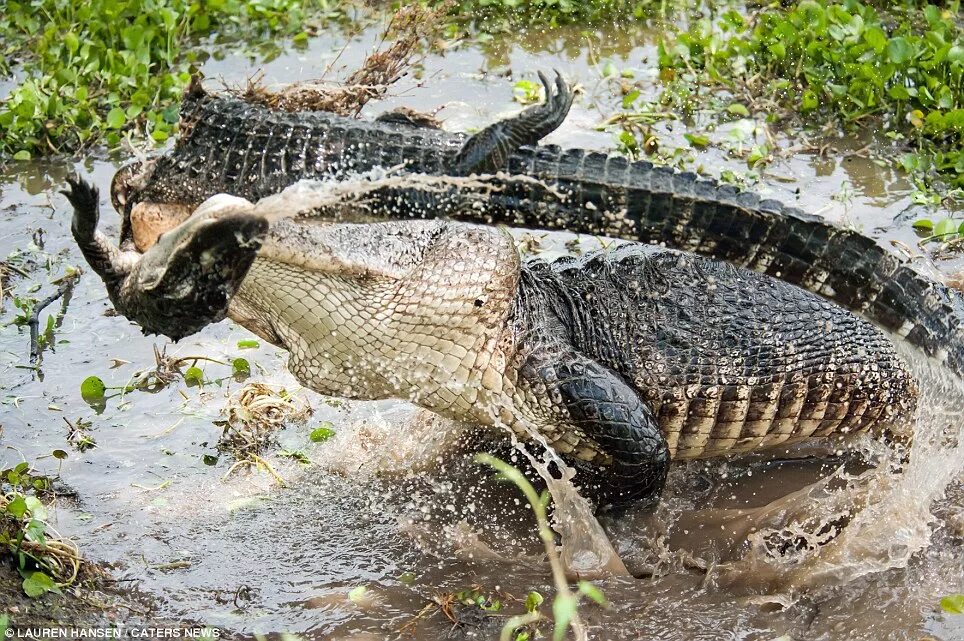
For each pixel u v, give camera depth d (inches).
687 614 373.7
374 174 354.0
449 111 666.2
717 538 412.5
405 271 378.9
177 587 388.8
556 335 407.5
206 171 363.9
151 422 468.8
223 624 373.7
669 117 656.4
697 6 786.8
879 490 422.9
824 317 424.5
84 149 652.1
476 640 363.6
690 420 419.5
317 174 358.6
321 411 478.3
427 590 388.8
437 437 455.2
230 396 479.8
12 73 724.7
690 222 356.5
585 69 718.5
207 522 419.2
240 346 512.4
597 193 351.9
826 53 653.9
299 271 367.2
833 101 644.7
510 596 383.9
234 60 742.5
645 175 355.3
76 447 453.4
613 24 770.2
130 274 354.3
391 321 382.9
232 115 365.7
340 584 391.9
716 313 419.5
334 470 446.6
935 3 749.3
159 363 494.9
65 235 585.9
